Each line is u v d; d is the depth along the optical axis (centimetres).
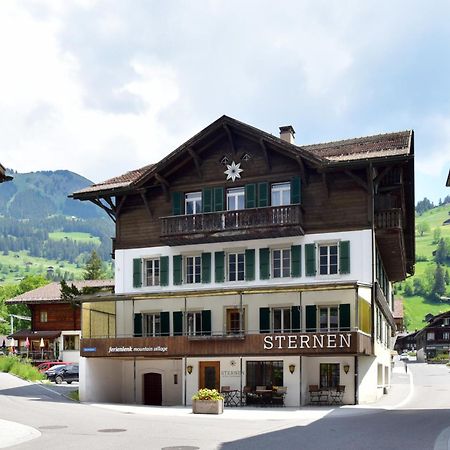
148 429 2061
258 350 3206
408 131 3750
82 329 3562
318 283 3120
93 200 3975
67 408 2897
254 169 3606
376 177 3416
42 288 6619
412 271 4956
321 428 2077
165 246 3788
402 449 1583
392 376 6284
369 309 3316
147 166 4247
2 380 4112
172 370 3709
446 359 11119
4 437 1847
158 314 3762
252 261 3569
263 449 1611
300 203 3459
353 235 3381
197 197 3766
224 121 3566
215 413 2708
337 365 3350
